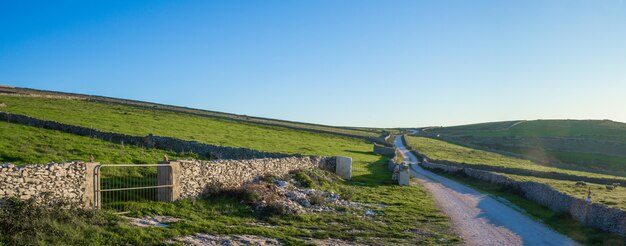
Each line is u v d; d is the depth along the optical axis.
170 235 17.59
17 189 17.41
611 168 99.75
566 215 29.39
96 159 32.34
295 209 25.88
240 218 23.14
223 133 75.81
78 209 18.11
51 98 97.38
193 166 25.69
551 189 33.50
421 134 175.00
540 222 28.89
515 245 22.16
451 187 49.03
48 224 15.77
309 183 35.56
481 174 54.81
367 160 72.31
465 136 165.12
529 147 131.75
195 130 72.69
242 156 45.31
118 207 20.86
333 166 48.09
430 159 81.62
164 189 23.86
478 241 22.69
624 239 22.09
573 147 131.62
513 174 65.12
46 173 18.48
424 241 22.00
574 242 23.12
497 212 32.47
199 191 26.08
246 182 30.81
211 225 20.22
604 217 24.92
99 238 15.95
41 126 46.25
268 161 34.66
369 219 26.91
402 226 25.50
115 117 72.81
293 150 67.81
